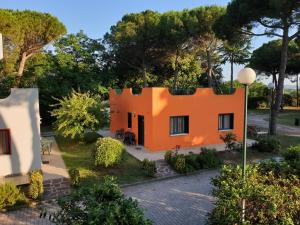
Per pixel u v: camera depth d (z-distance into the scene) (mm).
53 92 26078
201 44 30344
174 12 30625
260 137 19594
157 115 16281
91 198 5523
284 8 17625
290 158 10664
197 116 17453
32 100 12547
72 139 19625
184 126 17328
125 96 19781
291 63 35500
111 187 5898
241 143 16875
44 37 22000
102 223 5051
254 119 32312
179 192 10992
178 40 29562
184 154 15508
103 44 34844
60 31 22188
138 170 13180
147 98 16594
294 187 6895
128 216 5223
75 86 28578
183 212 9250
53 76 27812
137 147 17281
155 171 12719
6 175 12227
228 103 18359
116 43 32531
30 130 12570
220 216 6578
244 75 6984
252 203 6430
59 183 11562
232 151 16250
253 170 7434
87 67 31688
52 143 18906
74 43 31125
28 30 20594
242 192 6324
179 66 34625
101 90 30266
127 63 34625
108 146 12711
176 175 12867
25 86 25344
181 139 17062
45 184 11430
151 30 30062
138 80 37031
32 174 10516
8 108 12109
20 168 12461
